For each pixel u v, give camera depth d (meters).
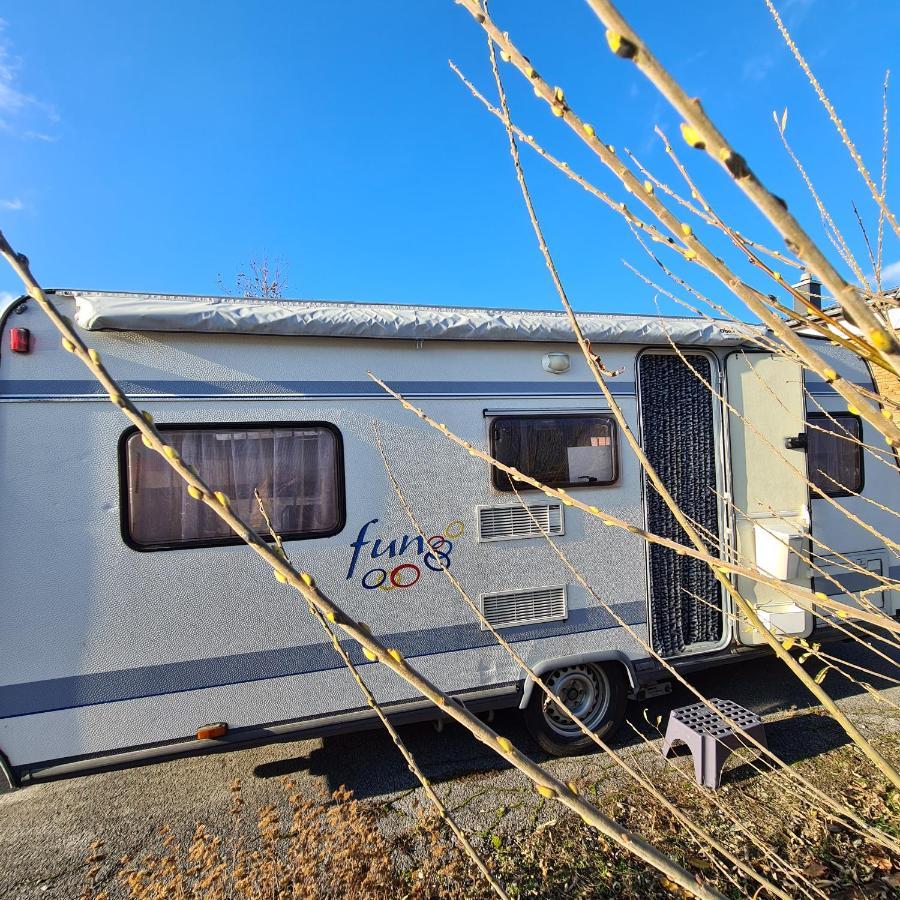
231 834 3.09
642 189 0.86
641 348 4.11
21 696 2.88
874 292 1.27
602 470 3.98
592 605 3.89
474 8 0.84
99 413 3.07
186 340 3.23
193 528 3.19
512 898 2.51
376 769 3.70
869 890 2.42
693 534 1.28
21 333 2.97
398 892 2.58
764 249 1.22
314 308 3.44
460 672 3.60
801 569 4.20
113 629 3.02
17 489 2.93
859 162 1.22
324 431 3.45
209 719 3.14
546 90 0.83
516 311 4.20
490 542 3.70
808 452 4.86
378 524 3.50
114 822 3.23
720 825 2.88
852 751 3.60
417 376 3.64
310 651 3.31
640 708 4.50
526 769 0.78
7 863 2.92
